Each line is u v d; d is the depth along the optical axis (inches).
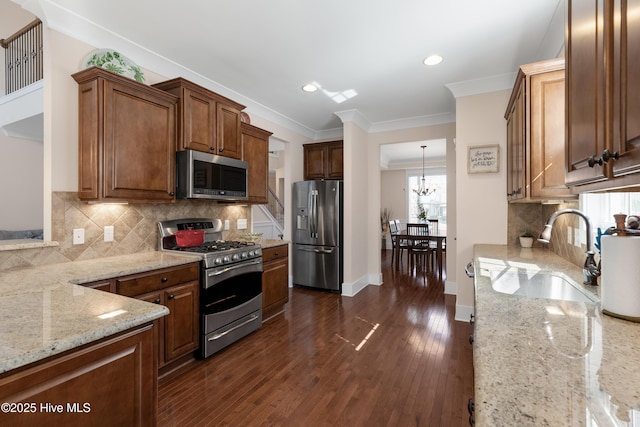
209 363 95.3
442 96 143.9
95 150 81.8
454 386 82.7
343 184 173.5
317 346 106.8
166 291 85.7
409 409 73.7
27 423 34.8
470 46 100.7
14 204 186.7
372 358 98.0
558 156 79.0
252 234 133.3
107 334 41.3
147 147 92.0
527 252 105.5
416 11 83.4
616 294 41.5
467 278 129.5
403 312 141.6
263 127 164.4
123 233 98.0
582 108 40.6
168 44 100.3
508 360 29.9
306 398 77.9
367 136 191.9
